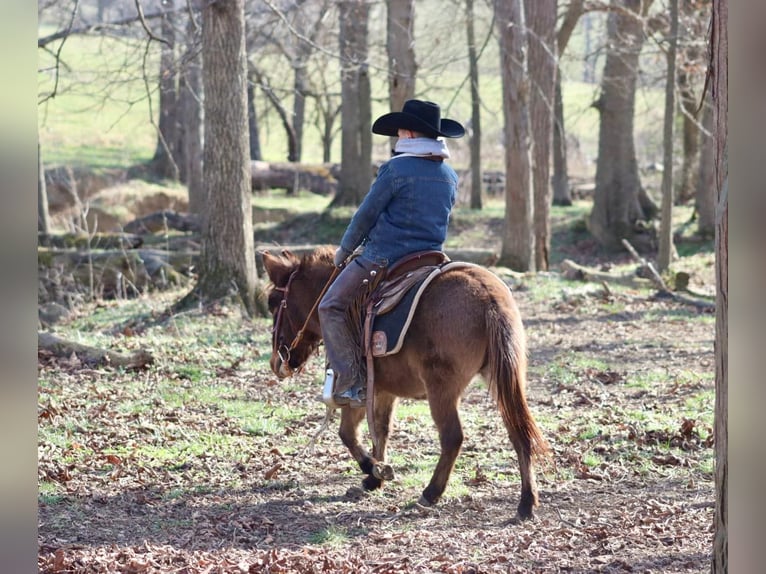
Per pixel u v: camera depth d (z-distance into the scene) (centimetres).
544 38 2333
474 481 766
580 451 859
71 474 788
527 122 2233
